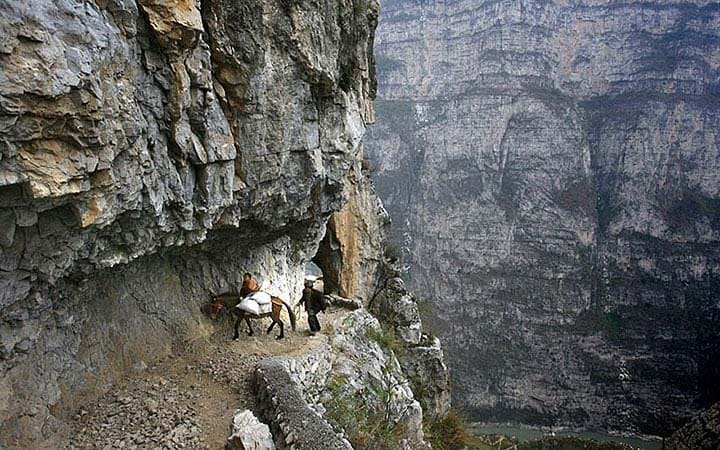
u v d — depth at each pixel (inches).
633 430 2632.9
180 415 375.6
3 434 303.3
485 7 3858.3
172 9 346.3
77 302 376.8
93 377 393.7
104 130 290.8
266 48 466.3
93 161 288.4
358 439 473.4
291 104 522.9
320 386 511.5
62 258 315.3
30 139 250.7
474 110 3693.4
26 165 252.8
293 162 558.3
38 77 240.5
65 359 366.9
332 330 660.1
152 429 357.1
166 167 381.1
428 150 3821.4
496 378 2955.2
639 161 3506.4
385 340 784.3
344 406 504.1
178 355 484.1
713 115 3528.5
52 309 346.3
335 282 1046.4
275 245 692.1
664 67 3651.6
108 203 316.5
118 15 315.3
